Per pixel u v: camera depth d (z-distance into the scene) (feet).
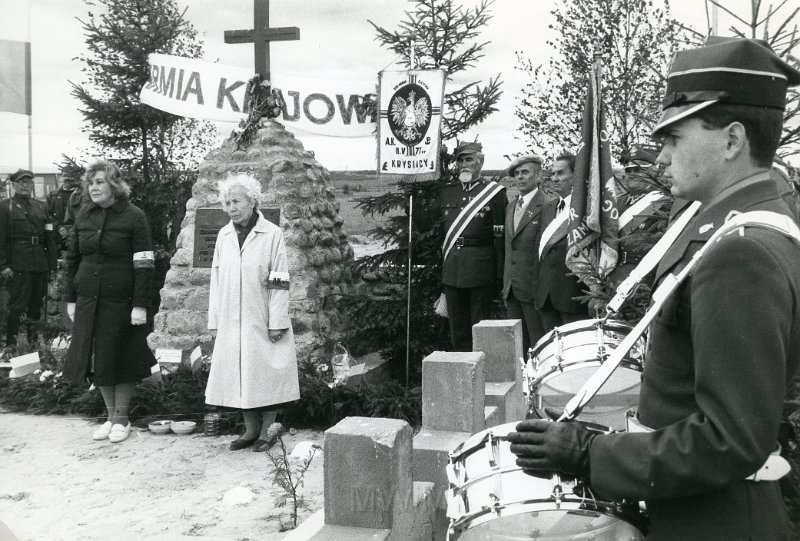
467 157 24.88
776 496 5.17
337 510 8.90
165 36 37.35
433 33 26.17
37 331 33.96
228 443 20.34
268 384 19.17
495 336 15.81
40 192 40.45
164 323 26.18
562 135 27.86
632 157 14.51
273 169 25.59
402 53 26.61
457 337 25.17
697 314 4.69
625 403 9.34
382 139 24.49
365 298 26.48
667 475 4.68
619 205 17.25
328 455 8.85
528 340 23.66
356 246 32.60
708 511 5.00
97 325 20.13
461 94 26.68
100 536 14.07
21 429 21.89
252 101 26.40
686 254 5.19
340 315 26.78
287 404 21.04
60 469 18.24
